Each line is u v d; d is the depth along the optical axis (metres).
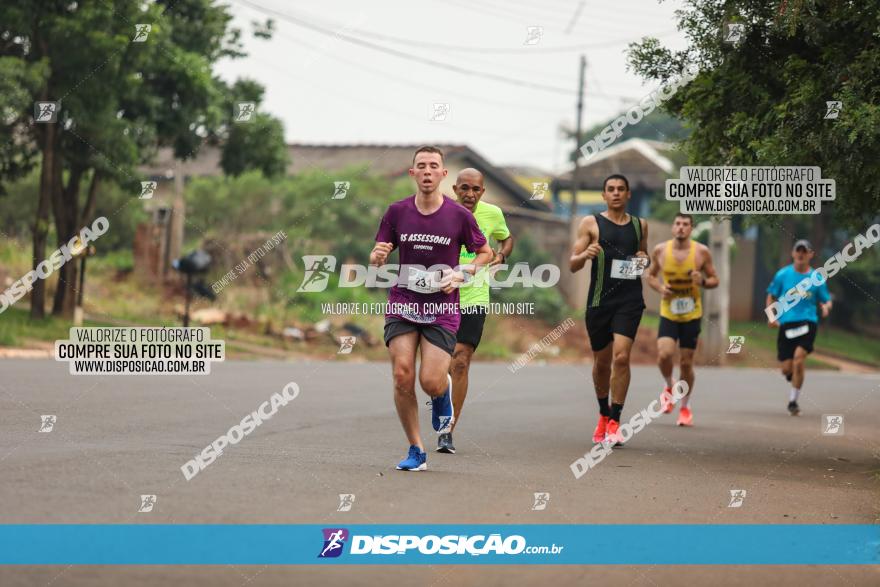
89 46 25.72
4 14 24.84
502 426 12.92
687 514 7.51
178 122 28.69
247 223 40.94
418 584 5.52
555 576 5.80
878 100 9.66
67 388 14.43
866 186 10.02
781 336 17.14
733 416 16.27
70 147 27.47
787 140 10.12
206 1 29.03
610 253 11.65
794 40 10.80
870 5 9.70
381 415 13.23
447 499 7.55
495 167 48.00
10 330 24.59
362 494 7.55
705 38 10.98
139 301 32.97
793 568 6.17
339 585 5.41
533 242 46.22
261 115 30.80
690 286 14.38
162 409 12.59
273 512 6.81
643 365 37.56
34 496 6.84
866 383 27.09
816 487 9.06
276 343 31.09
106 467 8.04
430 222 8.75
